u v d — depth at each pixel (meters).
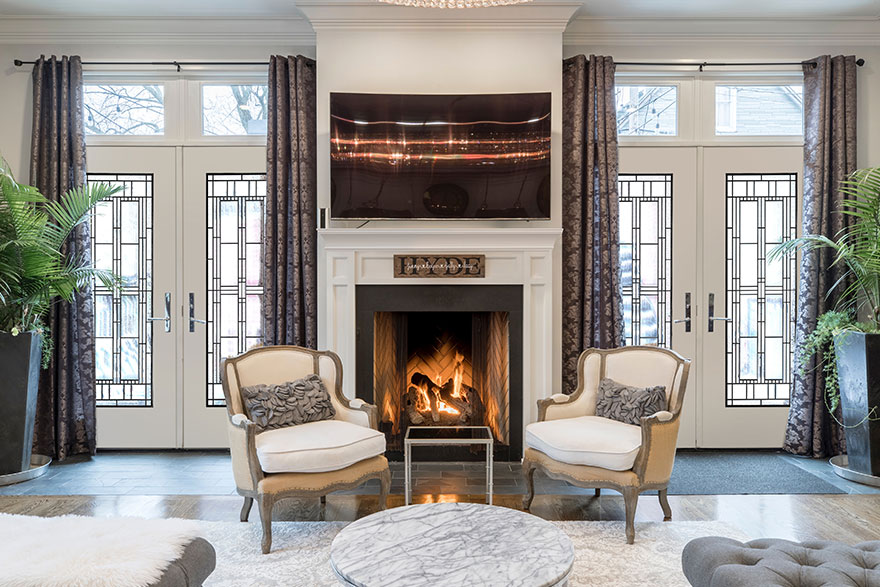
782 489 3.86
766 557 1.89
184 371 4.77
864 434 3.99
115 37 4.66
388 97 4.36
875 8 4.48
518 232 4.34
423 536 2.18
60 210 4.26
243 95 4.80
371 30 4.44
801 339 4.60
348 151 4.36
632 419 3.42
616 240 4.57
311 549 2.97
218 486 3.93
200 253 4.77
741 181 4.82
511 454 4.47
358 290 4.42
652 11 4.54
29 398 4.07
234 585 2.61
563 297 4.64
